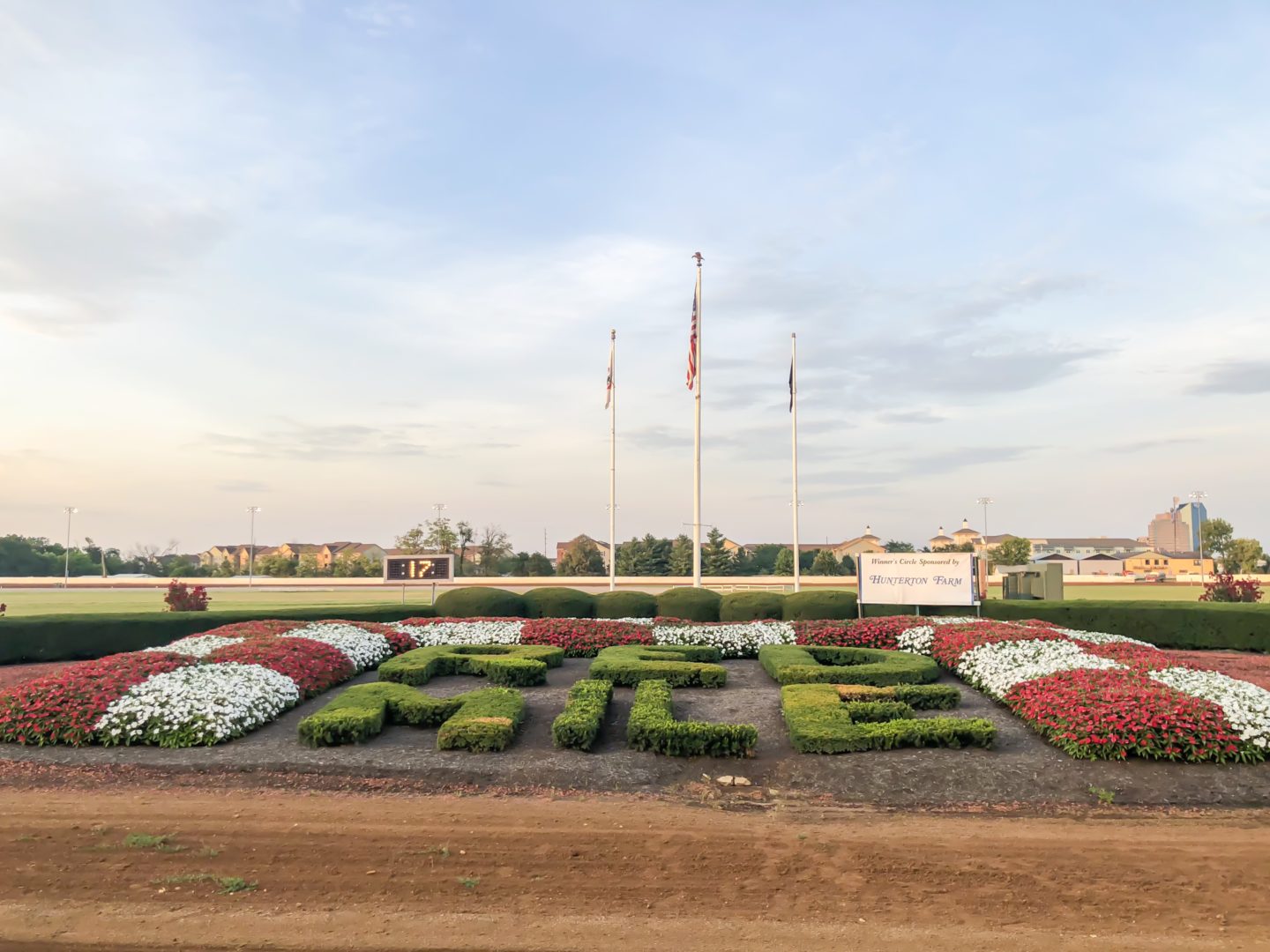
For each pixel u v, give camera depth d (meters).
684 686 13.67
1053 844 7.74
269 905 6.33
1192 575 103.50
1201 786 9.26
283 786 9.45
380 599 45.38
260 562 101.00
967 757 10.03
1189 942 5.80
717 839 7.83
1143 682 11.31
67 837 7.76
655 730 10.54
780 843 7.75
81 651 19.42
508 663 13.96
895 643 16.47
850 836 7.97
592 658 16.66
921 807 8.96
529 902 6.43
